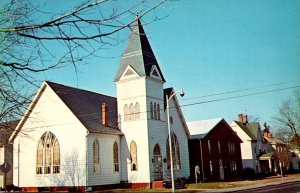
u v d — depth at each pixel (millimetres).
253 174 70875
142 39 46156
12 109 5871
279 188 38531
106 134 42938
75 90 45688
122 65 46312
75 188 39906
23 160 44844
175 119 50281
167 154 47562
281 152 83312
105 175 42000
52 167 42312
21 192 40312
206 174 54375
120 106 45938
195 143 54969
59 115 42438
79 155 40312
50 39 4418
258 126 84312
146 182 42594
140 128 44062
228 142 62781
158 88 47031
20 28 4312
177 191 37219
